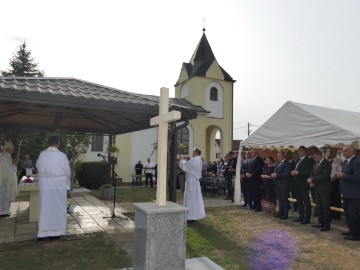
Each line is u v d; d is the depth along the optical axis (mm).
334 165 8500
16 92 5219
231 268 4695
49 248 5449
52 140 6195
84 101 5801
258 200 9492
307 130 8109
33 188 7285
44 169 5941
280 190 8430
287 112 8820
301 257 5270
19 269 4500
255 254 5391
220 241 6148
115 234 6383
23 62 31953
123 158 19781
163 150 3770
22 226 7031
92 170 15469
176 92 27141
